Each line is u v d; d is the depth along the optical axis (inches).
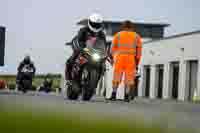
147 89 4655.5
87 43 1542.8
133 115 551.5
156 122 477.1
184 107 1268.5
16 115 390.9
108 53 1542.8
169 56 4190.5
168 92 4207.7
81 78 1526.8
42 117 394.3
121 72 1663.4
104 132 370.9
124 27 1685.5
